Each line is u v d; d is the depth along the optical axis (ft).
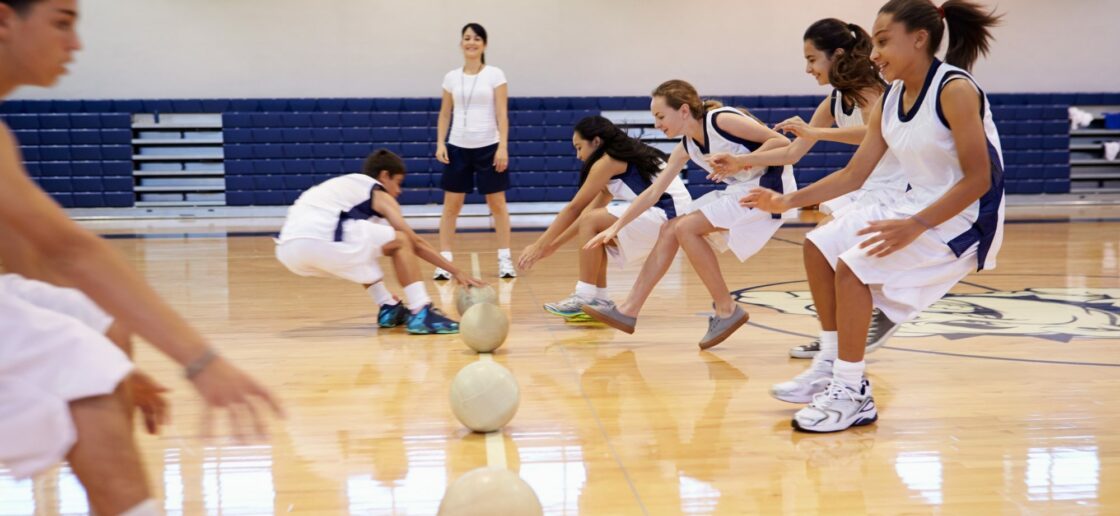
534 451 7.89
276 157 35.32
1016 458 7.60
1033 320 14.08
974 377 10.48
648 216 14.07
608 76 37.81
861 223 8.97
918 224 7.98
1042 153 37.88
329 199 13.42
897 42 8.21
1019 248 24.03
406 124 35.58
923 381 10.31
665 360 11.62
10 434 3.73
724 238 12.84
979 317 14.39
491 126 20.45
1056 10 38.88
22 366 3.75
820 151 36.45
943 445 7.98
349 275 13.42
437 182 35.91
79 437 3.82
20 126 34.35
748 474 7.25
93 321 4.49
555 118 36.11
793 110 37.29
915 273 8.30
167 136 35.40
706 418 8.92
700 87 38.17
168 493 6.91
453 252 25.16
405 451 7.93
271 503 6.71
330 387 10.27
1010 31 38.81
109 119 34.68
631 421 8.82
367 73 36.78
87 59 35.50
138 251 25.23
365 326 14.32
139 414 8.78
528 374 10.87
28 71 3.95
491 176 20.34
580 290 14.42
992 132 8.30
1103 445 7.95
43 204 3.62
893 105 8.61
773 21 38.06
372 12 36.58
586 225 14.20
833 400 8.52
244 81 36.27
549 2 37.32
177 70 35.94
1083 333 13.00
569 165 36.40
